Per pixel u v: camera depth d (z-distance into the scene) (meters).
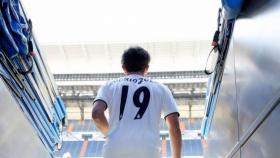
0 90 1.90
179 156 1.78
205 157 3.97
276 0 1.39
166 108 1.83
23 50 2.55
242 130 1.98
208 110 3.57
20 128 2.29
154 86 1.86
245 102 1.91
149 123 1.73
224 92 2.70
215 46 2.81
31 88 2.87
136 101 1.79
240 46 2.09
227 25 2.42
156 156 1.67
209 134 3.63
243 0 1.97
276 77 1.36
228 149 2.47
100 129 1.81
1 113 1.90
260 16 1.63
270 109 1.42
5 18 2.29
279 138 1.30
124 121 1.73
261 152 1.56
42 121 3.16
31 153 2.61
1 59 2.27
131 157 1.64
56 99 3.68
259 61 1.62
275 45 1.38
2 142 1.92
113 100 1.81
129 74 1.94
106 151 1.69
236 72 2.21
